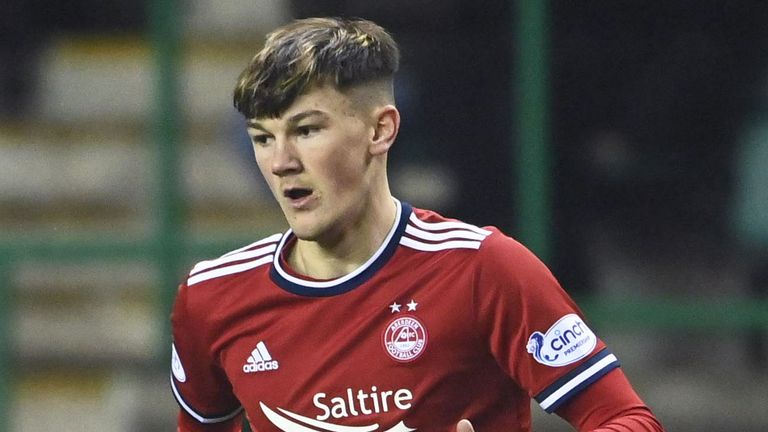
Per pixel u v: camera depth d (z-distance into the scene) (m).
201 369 11.19
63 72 23.22
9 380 22.20
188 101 22.12
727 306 21.59
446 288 10.29
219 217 22.00
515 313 10.22
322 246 10.41
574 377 10.20
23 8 23.02
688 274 21.70
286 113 9.85
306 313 10.47
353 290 10.38
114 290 22.88
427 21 21.70
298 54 9.84
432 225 10.56
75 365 22.70
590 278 21.66
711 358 21.81
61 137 23.42
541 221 21.45
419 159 21.66
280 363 10.52
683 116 21.70
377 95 10.16
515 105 21.50
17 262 21.92
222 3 22.36
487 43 21.58
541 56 21.38
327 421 10.41
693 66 21.72
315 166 9.91
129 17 23.02
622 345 21.78
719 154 21.70
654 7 21.66
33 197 22.89
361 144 10.09
